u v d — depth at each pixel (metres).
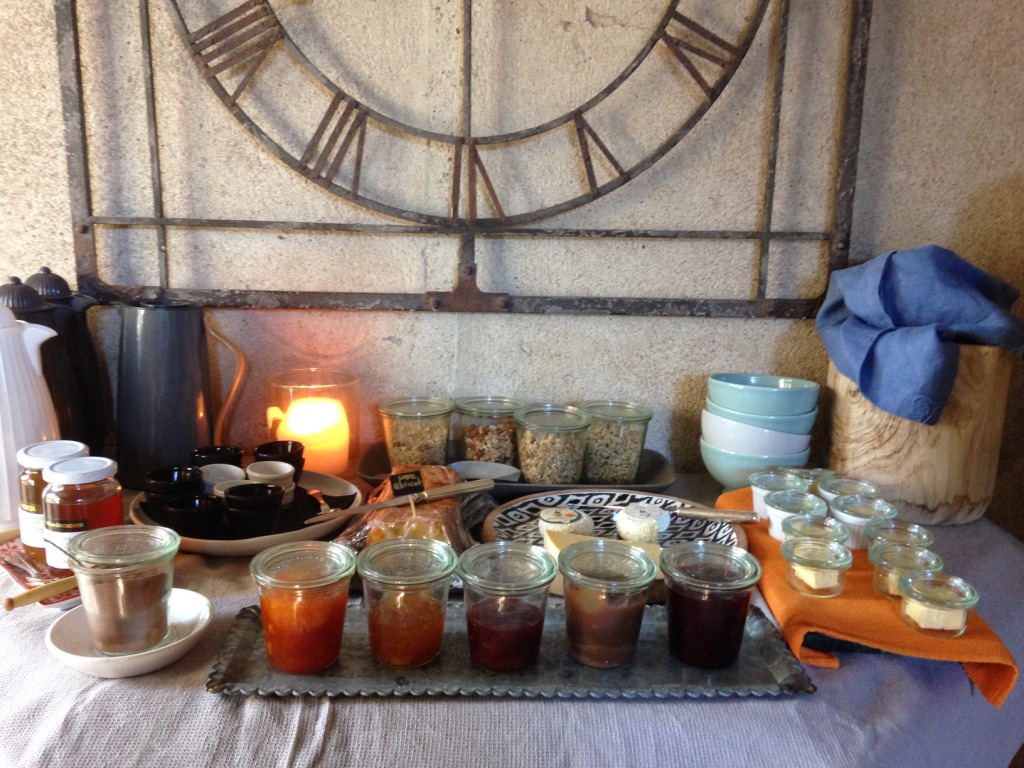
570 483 1.13
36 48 1.13
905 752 0.63
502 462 1.17
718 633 0.69
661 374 1.28
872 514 0.93
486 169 1.19
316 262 1.21
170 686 0.65
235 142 1.16
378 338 1.24
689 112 1.18
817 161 1.21
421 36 1.15
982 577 0.91
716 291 1.25
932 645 0.70
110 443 1.24
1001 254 1.25
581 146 1.16
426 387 1.27
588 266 1.23
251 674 0.66
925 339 0.98
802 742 0.61
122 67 1.13
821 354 1.27
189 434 1.10
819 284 1.25
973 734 0.75
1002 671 0.70
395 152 1.18
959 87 1.19
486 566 0.70
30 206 1.18
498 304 1.21
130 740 0.59
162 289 1.19
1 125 1.15
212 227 1.18
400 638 0.67
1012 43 1.18
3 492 0.90
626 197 1.21
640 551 0.73
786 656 0.71
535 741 0.60
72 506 0.78
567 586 0.71
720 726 0.63
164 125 1.15
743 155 1.20
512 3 1.14
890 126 1.20
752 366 1.28
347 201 1.18
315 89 1.15
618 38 1.16
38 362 0.95
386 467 1.17
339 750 0.58
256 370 1.24
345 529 0.95
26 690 0.64
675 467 1.31
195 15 1.12
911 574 0.76
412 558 0.71
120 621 0.66
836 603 0.78
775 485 1.01
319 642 0.66
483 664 0.68
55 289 1.10
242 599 0.79
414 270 1.22
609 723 0.62
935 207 1.23
